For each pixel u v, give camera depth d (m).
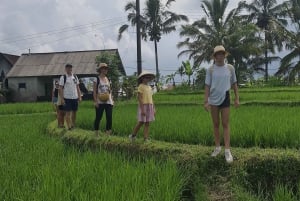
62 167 3.64
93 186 3.11
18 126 7.45
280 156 3.94
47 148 4.73
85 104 13.23
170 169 3.58
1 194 3.03
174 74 23.47
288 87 17.95
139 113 5.07
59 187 2.98
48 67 21.78
